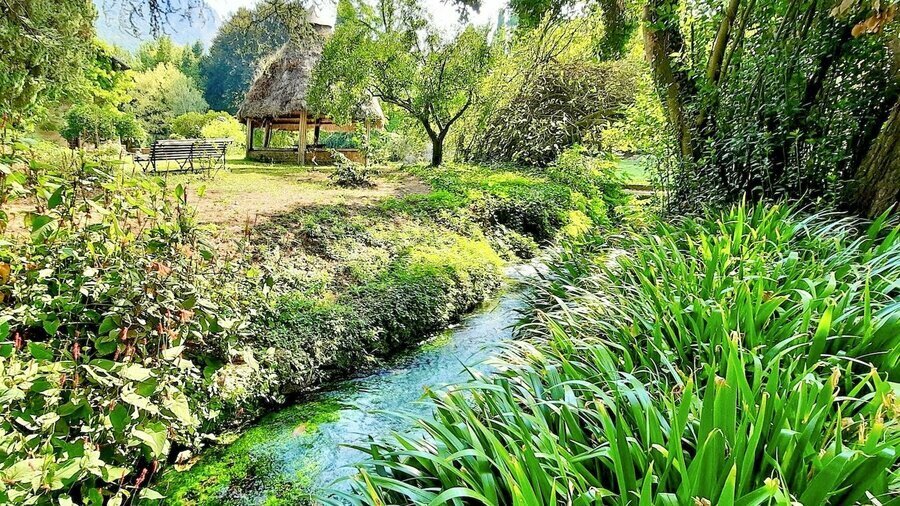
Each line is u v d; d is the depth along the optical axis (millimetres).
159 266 2182
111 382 1729
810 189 3602
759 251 2463
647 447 1152
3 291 2049
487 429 1276
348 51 10102
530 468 1099
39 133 8750
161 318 2158
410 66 10562
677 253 2576
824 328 1474
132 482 2143
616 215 8812
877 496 956
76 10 5668
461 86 10914
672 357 1684
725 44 4402
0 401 1399
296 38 8242
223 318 2471
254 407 2916
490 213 7453
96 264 2217
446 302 4629
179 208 2590
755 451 1031
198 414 2506
